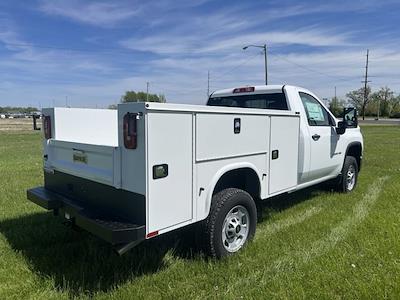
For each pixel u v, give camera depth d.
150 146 2.82
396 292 2.98
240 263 3.55
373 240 4.12
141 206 2.89
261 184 4.08
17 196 6.29
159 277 3.29
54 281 3.22
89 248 3.86
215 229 3.50
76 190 3.67
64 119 4.19
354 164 6.88
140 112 2.79
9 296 3.01
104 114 4.59
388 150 15.25
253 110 3.84
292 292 3.00
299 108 5.18
